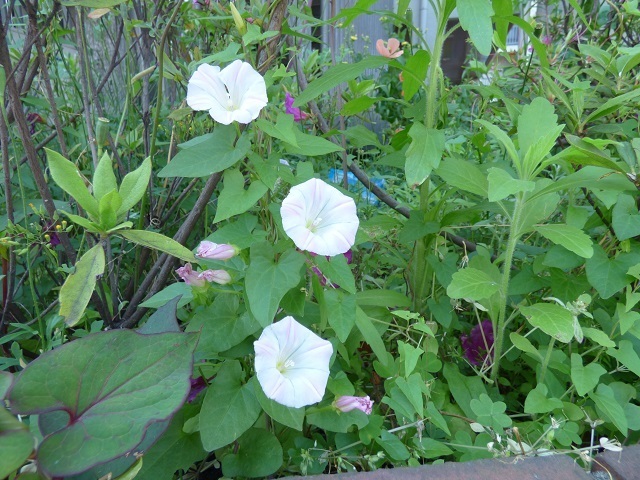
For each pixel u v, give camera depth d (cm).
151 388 28
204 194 49
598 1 90
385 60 53
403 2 57
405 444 46
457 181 50
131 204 33
